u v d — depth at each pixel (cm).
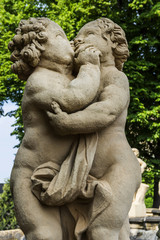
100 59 248
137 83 1183
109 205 215
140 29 1241
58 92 221
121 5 1264
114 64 254
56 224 223
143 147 1273
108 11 1167
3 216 1160
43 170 222
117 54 254
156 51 1252
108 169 228
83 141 226
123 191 219
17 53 247
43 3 1202
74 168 217
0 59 1148
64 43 241
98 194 215
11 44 249
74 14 1138
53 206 224
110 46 252
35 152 229
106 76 241
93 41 248
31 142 229
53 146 228
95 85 225
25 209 221
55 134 229
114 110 225
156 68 1246
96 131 228
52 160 228
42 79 229
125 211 220
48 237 218
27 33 240
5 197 1173
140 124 1164
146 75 1240
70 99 217
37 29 238
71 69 244
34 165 229
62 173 218
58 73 238
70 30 1090
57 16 1129
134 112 1173
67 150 229
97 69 234
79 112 219
